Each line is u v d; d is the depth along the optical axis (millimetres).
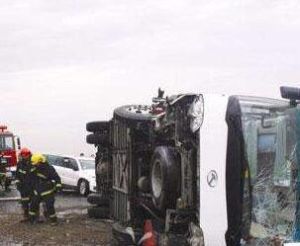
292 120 8023
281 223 7969
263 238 7918
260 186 7953
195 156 8273
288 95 8070
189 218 8398
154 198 8820
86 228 14852
